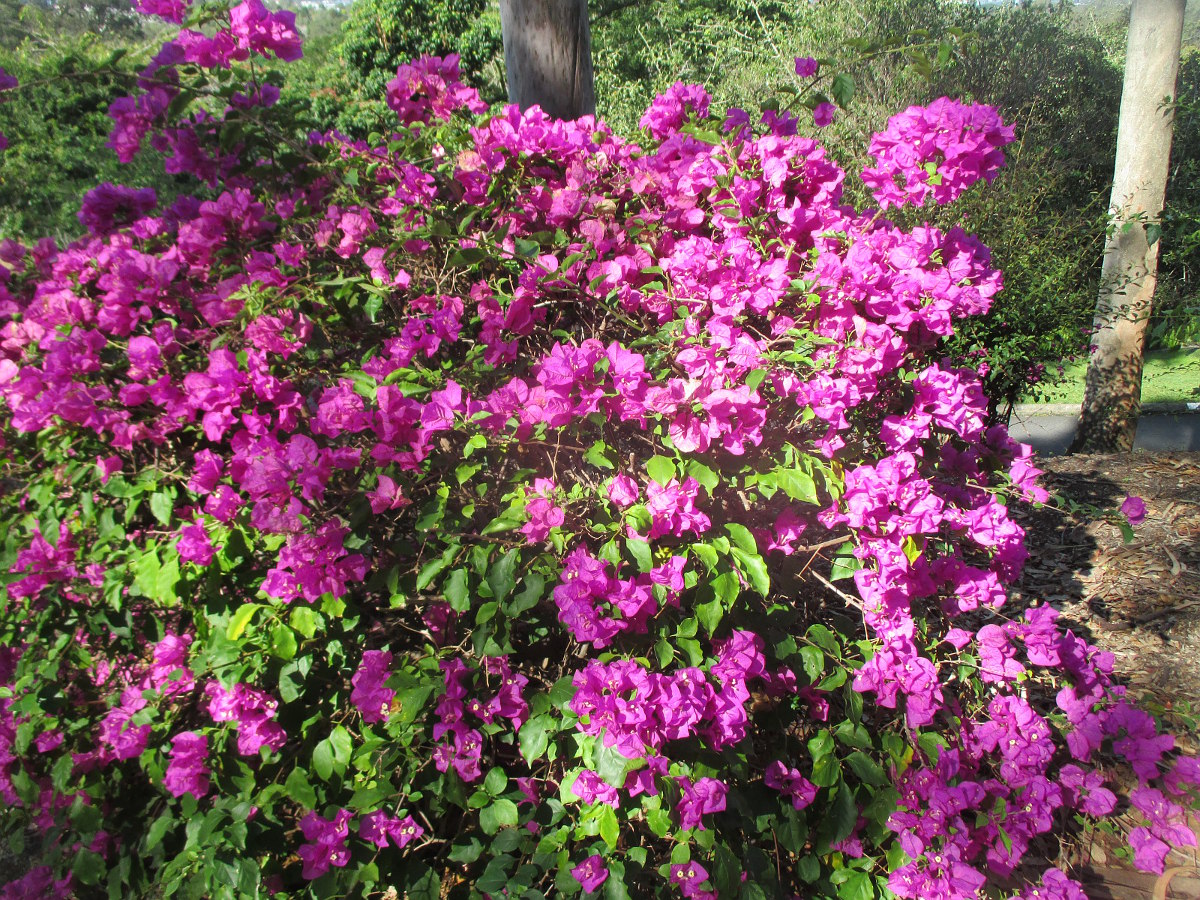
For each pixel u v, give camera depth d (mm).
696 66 12984
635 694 1542
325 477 1625
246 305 1854
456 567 1651
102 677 2125
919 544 1802
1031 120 9945
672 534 1730
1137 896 2057
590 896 1580
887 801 1750
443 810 1815
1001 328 5605
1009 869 1860
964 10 10555
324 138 2373
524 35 3246
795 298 1924
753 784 1840
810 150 2074
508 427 1690
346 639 1874
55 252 2395
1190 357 10258
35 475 2047
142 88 2270
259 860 1788
